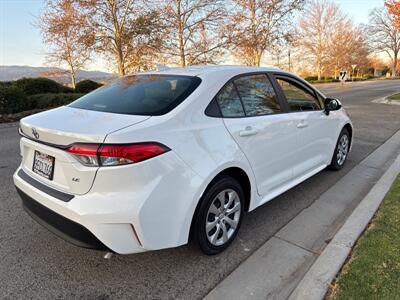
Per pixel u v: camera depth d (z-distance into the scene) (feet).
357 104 49.14
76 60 58.75
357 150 19.98
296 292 7.27
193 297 7.38
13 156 19.42
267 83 10.71
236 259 8.79
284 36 71.10
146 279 8.01
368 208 11.06
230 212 9.14
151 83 9.32
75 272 8.28
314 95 13.24
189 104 8.09
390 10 50.42
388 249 8.41
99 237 6.82
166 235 7.39
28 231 10.27
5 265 8.53
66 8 47.01
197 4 54.75
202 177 7.77
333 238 9.29
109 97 9.18
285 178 11.36
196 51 58.75
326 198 12.71
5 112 39.81
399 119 32.63
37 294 7.48
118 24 50.67
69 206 6.93
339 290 7.05
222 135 8.45
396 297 6.72
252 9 66.95
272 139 10.18
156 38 52.49
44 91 56.70
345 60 189.37
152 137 7.04
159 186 7.04
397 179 13.73
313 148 12.94
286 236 9.92
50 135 7.26
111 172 6.63
